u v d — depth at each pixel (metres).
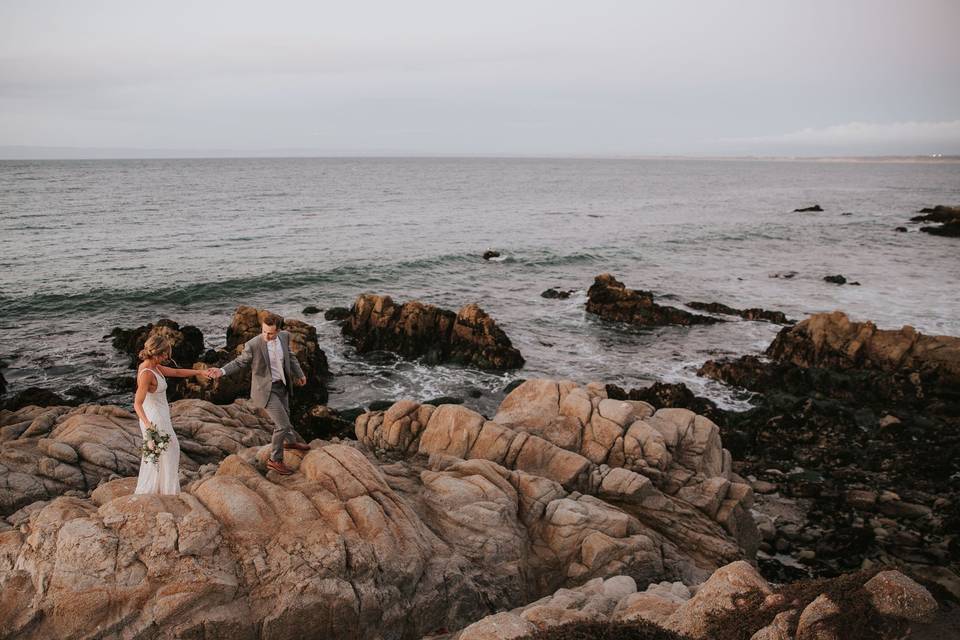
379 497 8.95
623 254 52.69
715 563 11.62
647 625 6.87
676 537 11.95
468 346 27.91
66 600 6.53
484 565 9.41
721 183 167.62
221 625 6.73
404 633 7.96
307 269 42.81
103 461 11.77
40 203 79.00
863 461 19.34
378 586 7.72
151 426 8.08
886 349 26.38
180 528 7.32
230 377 23.00
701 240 60.34
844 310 36.72
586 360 28.62
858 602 6.32
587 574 9.90
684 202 102.56
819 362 27.28
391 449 13.70
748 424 21.86
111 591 6.62
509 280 43.22
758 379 25.39
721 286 42.66
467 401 24.12
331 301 36.66
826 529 15.58
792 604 6.63
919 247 57.75
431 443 13.42
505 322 33.81
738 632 6.66
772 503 16.89
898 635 6.15
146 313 32.78
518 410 14.88
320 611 7.20
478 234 61.28
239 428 14.37
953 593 7.07
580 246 55.44
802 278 45.00
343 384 25.23
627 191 129.12
